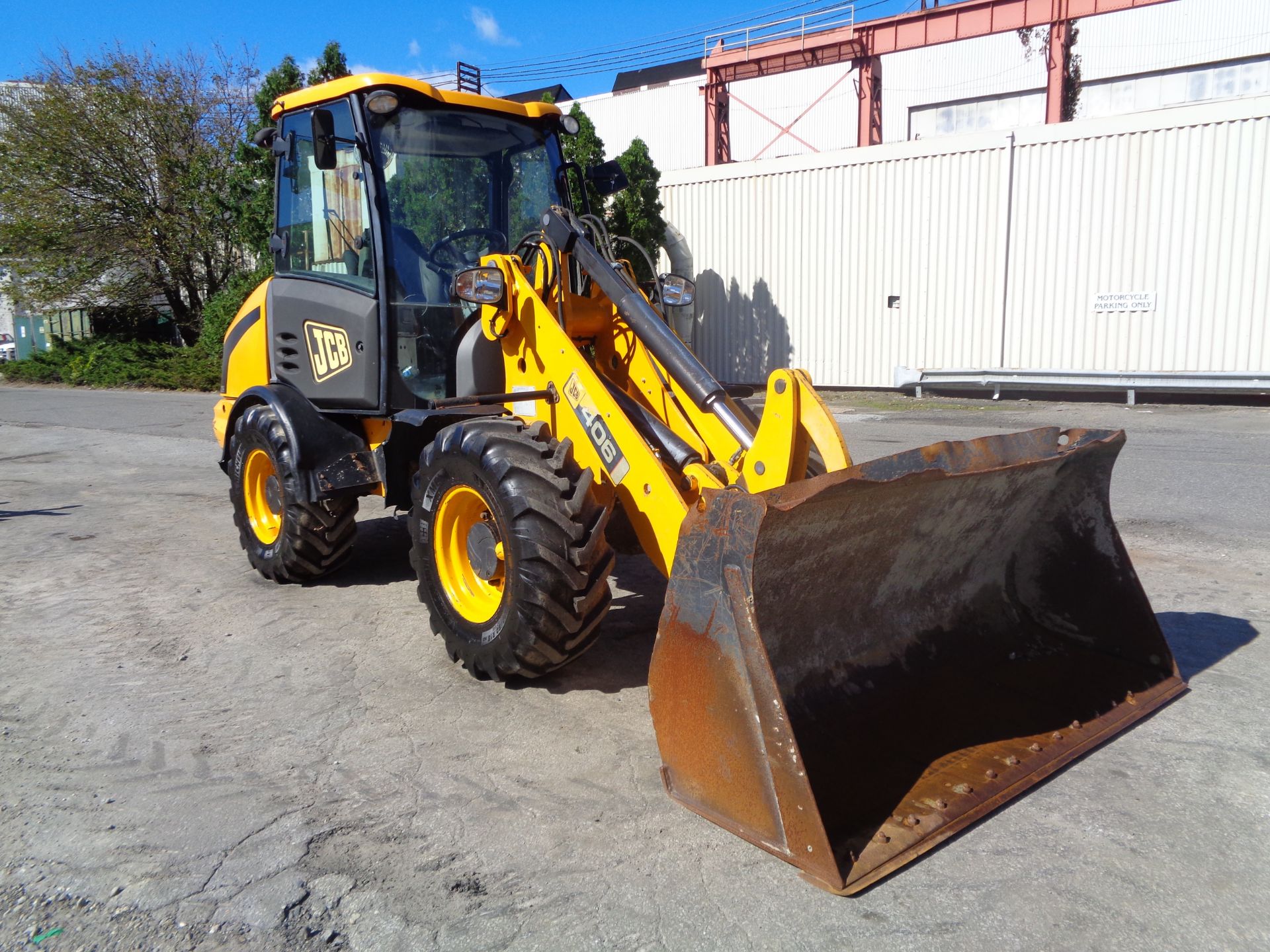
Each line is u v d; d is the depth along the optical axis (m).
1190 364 12.92
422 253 4.75
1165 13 20.27
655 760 3.27
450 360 4.80
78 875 2.66
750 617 2.61
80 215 22.66
